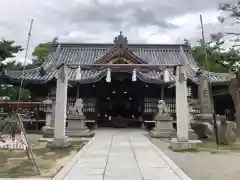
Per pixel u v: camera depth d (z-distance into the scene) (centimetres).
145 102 2236
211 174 619
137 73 1947
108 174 604
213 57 1939
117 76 2052
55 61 2367
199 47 3225
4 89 2252
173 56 2547
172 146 1025
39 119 1972
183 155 888
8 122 747
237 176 600
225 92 2086
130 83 2250
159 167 681
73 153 918
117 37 2114
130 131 1878
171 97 2172
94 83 2155
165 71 1091
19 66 2456
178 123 1028
